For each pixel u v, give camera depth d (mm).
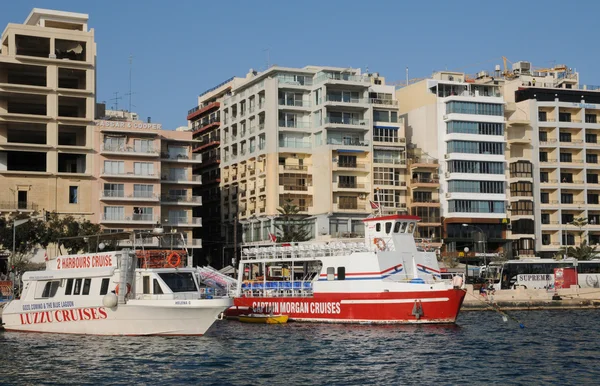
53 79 106188
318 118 123812
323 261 65688
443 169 129625
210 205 142250
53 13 110875
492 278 105438
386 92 131750
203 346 46938
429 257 64750
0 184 103188
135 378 37625
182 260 51719
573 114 139500
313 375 39062
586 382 37469
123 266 49094
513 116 137625
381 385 36781
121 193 109938
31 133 110500
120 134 110938
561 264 103812
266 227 122750
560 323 67125
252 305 70375
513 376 39062
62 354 43531
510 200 132875
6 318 53875
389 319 61000
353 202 122375
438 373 39844
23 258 94000
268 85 123125
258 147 125875
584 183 137250
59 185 106375
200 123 152000
